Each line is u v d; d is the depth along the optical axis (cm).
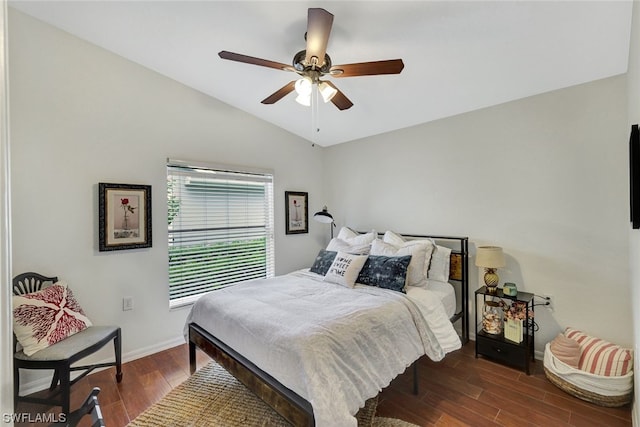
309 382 148
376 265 270
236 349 198
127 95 273
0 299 59
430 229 338
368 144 399
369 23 197
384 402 211
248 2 195
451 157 320
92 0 207
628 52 201
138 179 280
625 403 199
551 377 228
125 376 249
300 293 246
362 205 407
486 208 295
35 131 228
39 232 230
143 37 243
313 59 187
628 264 224
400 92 283
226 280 352
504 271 283
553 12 176
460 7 180
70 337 213
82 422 196
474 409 203
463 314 299
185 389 231
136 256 280
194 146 318
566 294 251
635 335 181
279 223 400
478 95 275
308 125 385
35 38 227
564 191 251
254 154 371
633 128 153
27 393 224
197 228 327
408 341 209
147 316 287
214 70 284
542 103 262
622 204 226
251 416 201
